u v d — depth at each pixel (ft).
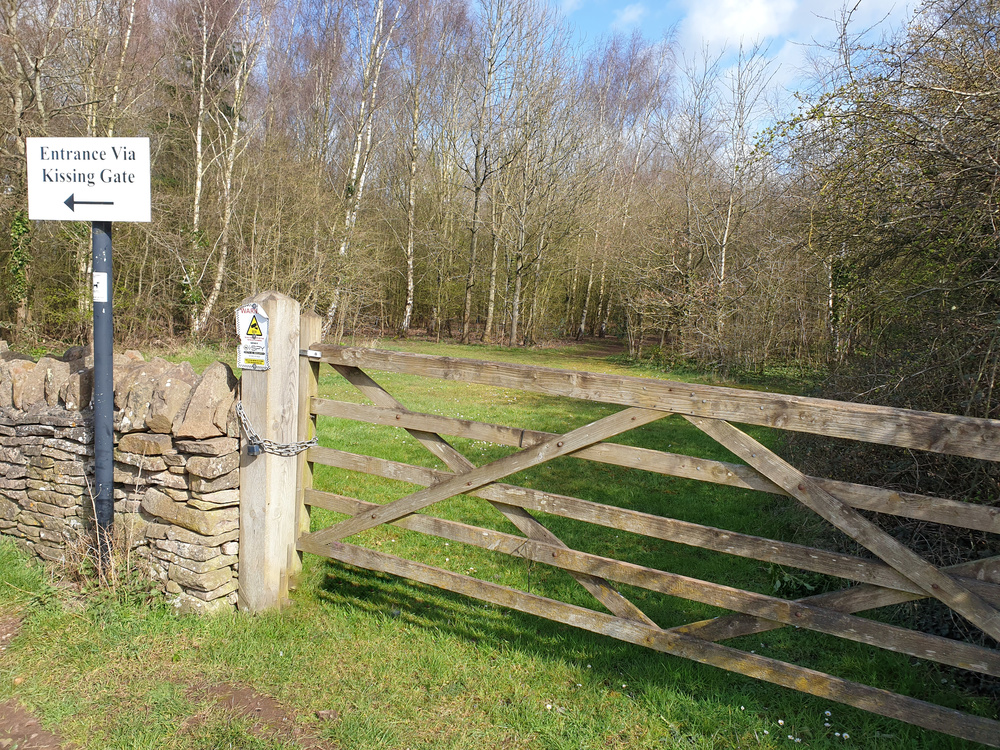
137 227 58.85
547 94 91.66
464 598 13.29
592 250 99.45
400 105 100.27
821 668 11.02
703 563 15.19
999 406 11.87
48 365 14.38
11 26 50.08
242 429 11.58
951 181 14.42
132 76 60.54
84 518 13.12
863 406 7.86
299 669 10.47
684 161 73.67
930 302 15.39
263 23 70.90
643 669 10.71
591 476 22.53
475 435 10.60
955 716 7.89
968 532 11.29
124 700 9.55
